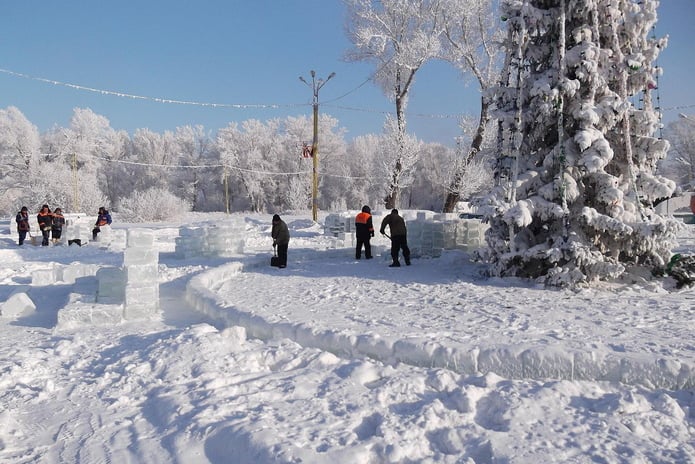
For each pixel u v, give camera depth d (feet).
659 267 30.22
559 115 30.07
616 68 30.91
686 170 200.75
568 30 31.96
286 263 42.22
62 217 69.05
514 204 30.58
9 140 198.08
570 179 30.12
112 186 272.10
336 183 254.68
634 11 31.27
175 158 274.16
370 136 258.57
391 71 110.42
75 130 244.01
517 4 31.50
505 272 31.81
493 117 32.71
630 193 30.58
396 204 116.88
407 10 103.71
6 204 200.54
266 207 265.34
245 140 258.16
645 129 31.42
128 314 23.68
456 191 107.86
